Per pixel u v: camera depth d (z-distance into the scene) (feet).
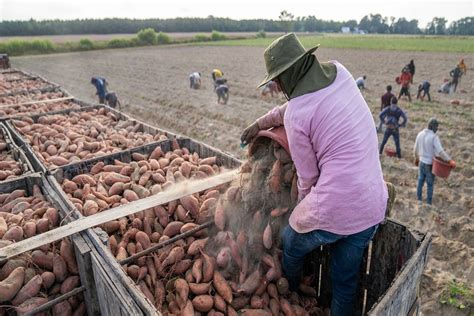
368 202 8.63
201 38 258.78
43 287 9.99
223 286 9.96
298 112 8.37
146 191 13.69
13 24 305.12
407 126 39.40
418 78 71.87
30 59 148.46
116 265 8.66
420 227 21.86
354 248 9.23
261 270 10.67
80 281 10.39
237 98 56.90
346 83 8.65
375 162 8.89
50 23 328.08
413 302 9.71
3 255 9.17
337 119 8.28
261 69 93.40
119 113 24.22
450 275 17.60
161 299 9.95
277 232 10.75
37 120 24.26
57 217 11.78
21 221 11.72
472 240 20.08
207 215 12.01
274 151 10.60
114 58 141.49
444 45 153.28
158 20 372.79
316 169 8.95
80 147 18.25
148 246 11.28
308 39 233.35
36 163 16.35
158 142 17.67
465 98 53.21
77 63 126.62
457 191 25.04
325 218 8.63
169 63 115.85
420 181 23.81
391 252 10.48
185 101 55.36
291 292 11.01
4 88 36.40
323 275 11.78
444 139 34.55
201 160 16.06
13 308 9.45
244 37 295.07
